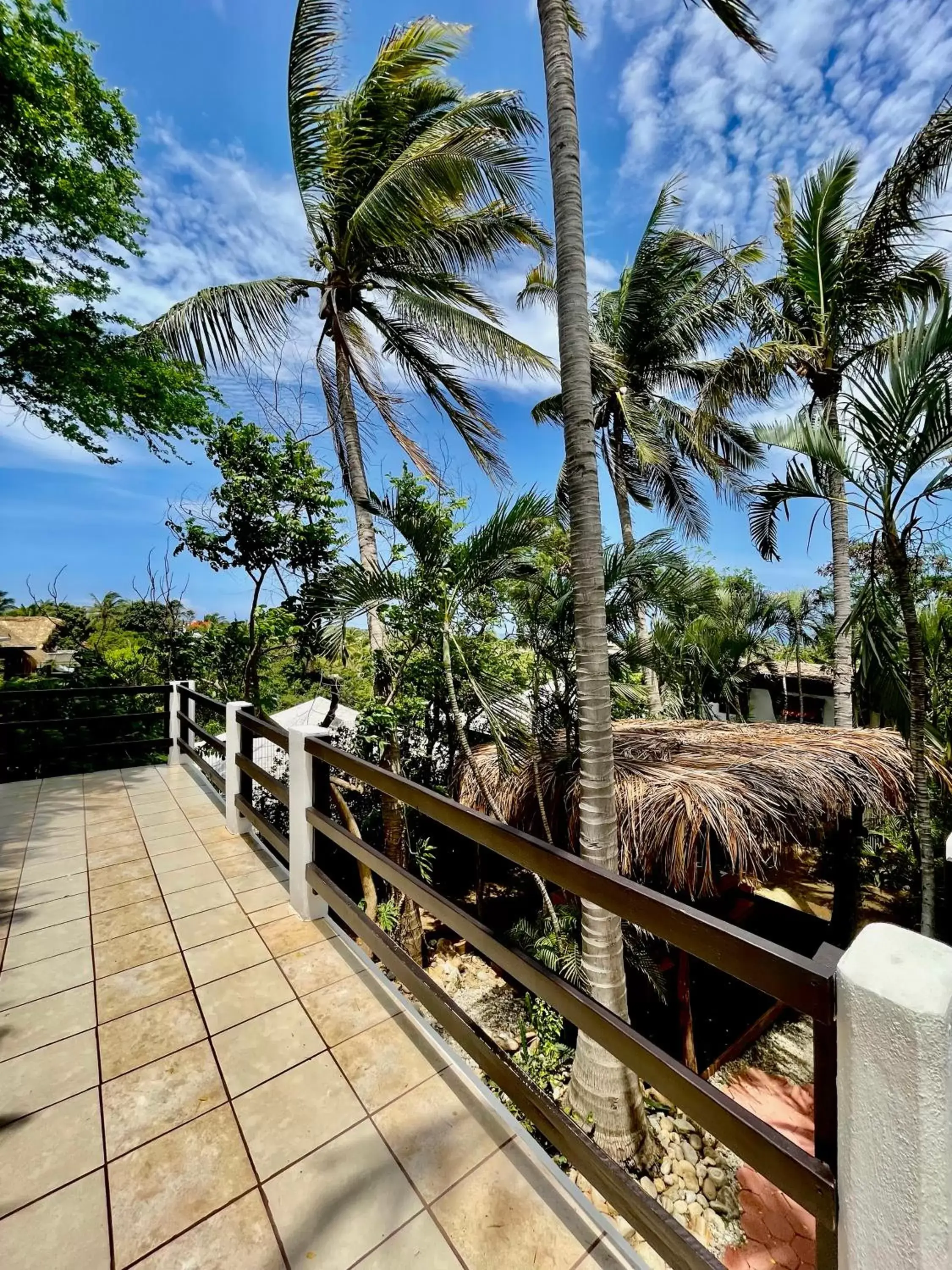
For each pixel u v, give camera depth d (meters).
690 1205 3.39
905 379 3.51
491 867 7.20
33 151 4.82
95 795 4.41
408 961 1.80
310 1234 1.18
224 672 7.57
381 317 6.39
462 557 4.71
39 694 4.86
